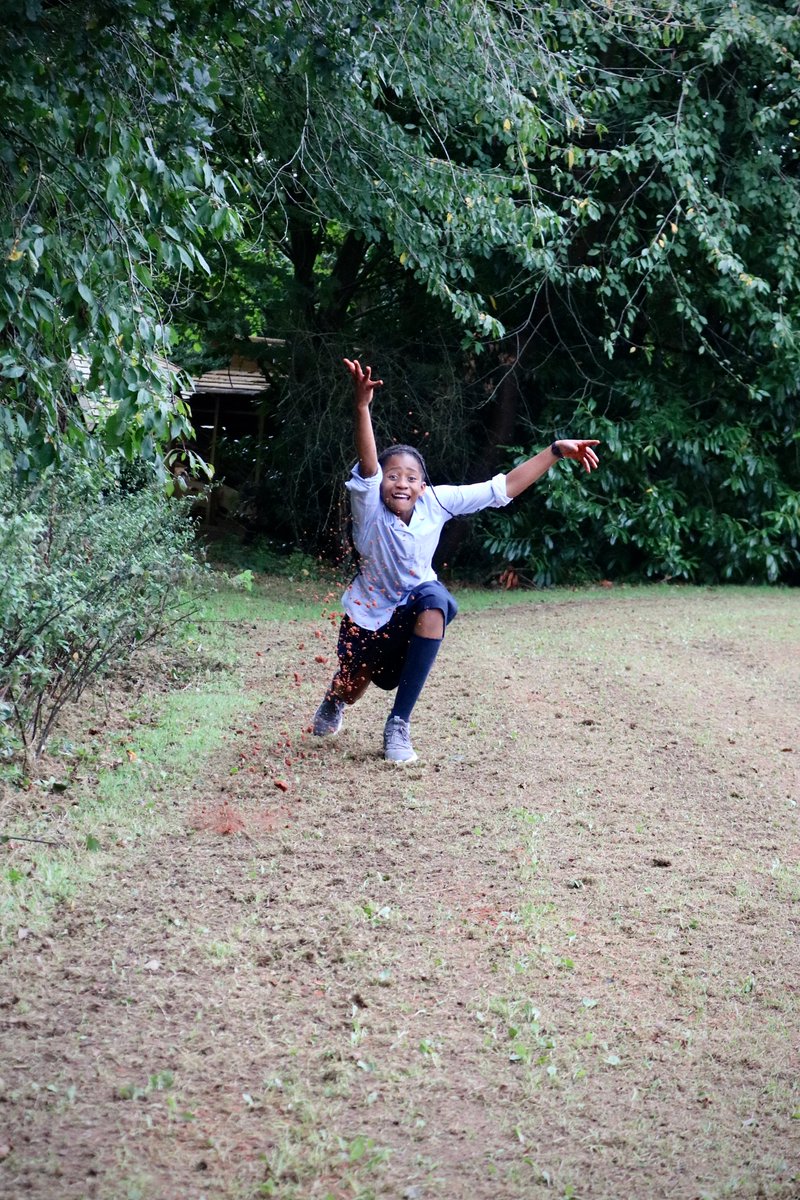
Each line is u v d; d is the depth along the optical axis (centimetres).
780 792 565
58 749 573
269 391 1526
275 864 457
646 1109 309
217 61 688
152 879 438
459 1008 354
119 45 482
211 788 543
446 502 570
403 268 1393
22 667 528
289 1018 344
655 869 466
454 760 593
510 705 694
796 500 1388
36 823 481
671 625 1022
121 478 719
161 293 852
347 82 792
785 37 1238
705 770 593
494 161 1233
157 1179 270
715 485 1449
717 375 1422
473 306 1060
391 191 963
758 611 1130
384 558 568
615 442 1338
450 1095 310
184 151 489
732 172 1295
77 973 363
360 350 1355
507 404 1409
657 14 1177
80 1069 312
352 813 517
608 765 595
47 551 602
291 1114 298
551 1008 356
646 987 371
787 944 405
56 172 471
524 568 1442
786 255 1281
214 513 1590
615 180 1259
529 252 1070
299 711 680
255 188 960
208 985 361
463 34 806
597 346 1420
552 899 432
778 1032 348
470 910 421
